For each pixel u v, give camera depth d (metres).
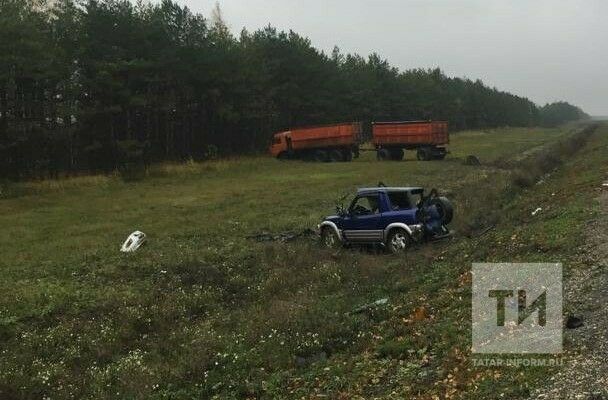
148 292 12.68
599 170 24.69
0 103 36.97
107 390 8.25
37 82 38.31
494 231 15.09
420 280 11.63
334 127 50.72
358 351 8.45
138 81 43.69
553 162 35.03
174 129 54.81
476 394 6.12
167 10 48.72
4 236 20.56
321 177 38.00
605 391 5.55
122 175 38.72
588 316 7.66
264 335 9.61
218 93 50.06
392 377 7.18
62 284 13.61
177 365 8.91
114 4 43.31
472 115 124.06
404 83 93.19
